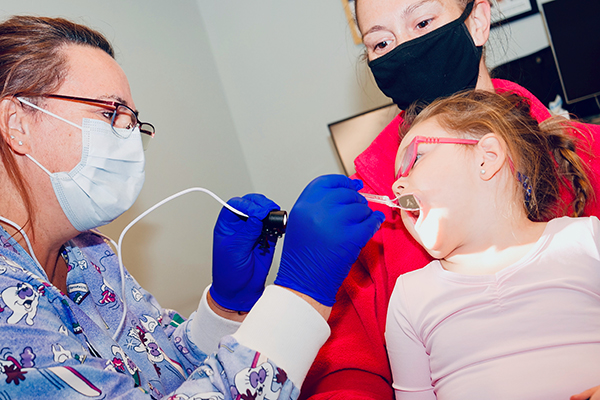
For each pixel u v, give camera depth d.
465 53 1.11
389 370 1.15
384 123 2.44
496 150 1.02
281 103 2.87
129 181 0.98
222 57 2.95
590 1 2.30
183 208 2.22
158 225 2.03
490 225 1.01
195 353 1.12
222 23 2.93
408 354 1.01
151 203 2.01
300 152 2.87
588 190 1.09
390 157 1.25
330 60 2.74
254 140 2.95
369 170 1.25
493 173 1.00
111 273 1.13
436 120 1.12
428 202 1.02
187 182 2.30
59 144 0.89
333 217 0.86
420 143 1.07
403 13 1.09
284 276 0.87
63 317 0.83
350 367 1.01
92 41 1.01
